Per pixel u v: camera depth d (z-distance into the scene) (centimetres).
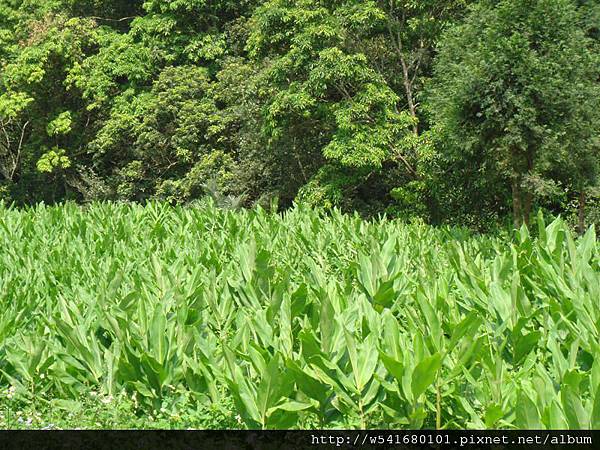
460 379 481
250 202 2389
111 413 498
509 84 1370
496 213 1955
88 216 1248
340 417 477
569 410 387
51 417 509
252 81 2200
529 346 535
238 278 699
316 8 2075
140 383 508
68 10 3147
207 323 607
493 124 1385
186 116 2492
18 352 546
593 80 1480
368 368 459
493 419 430
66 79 2752
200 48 2728
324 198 2075
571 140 1411
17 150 3070
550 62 1358
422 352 444
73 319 583
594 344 484
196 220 1162
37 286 717
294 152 2225
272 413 456
